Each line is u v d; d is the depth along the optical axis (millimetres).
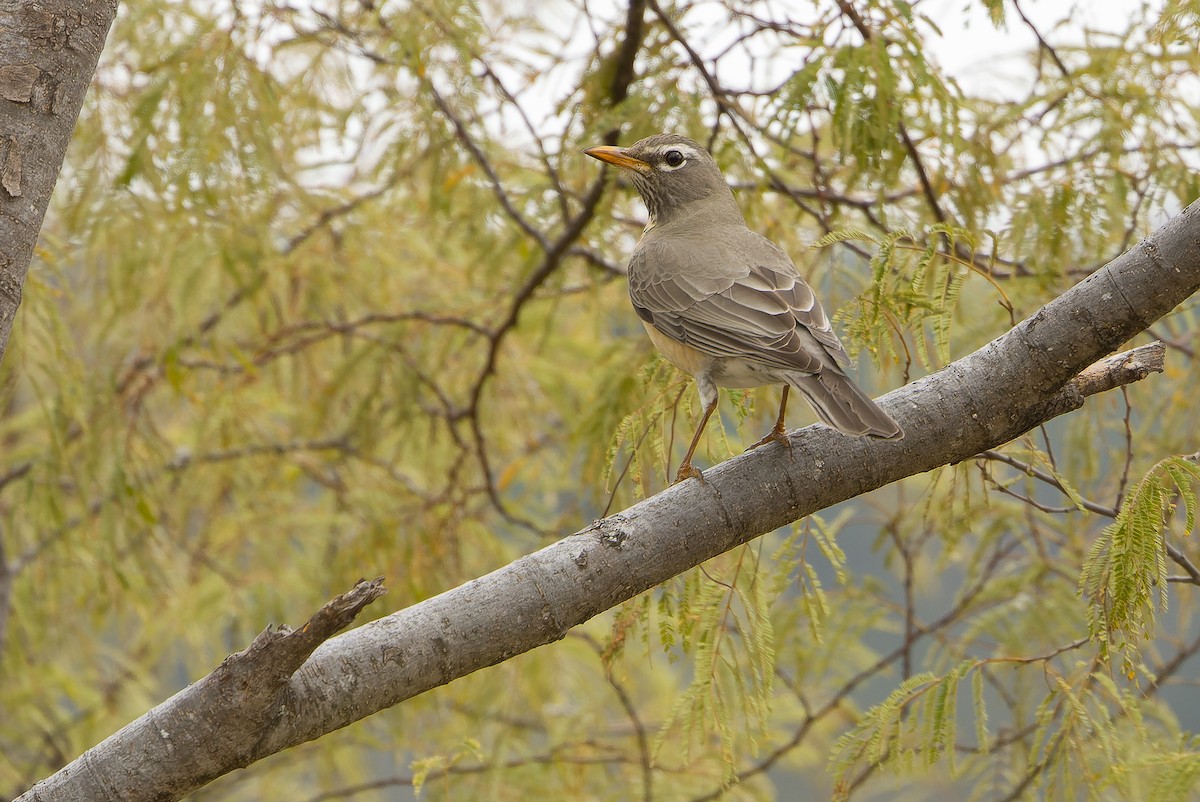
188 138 10289
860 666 13172
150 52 11305
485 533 14281
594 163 11570
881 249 7176
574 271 14602
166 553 14070
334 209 13086
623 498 10070
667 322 8570
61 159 5680
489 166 11805
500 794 13109
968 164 10070
